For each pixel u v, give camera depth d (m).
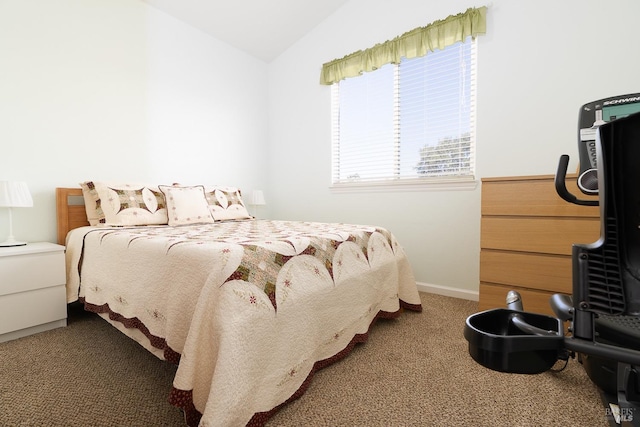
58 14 2.19
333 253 1.48
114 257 1.55
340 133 3.21
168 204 2.36
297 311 1.16
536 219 1.74
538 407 1.10
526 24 2.13
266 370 1.01
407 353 1.50
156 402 1.12
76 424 1.00
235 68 3.45
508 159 2.23
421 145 2.67
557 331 0.68
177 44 2.92
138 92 2.64
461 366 1.38
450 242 2.50
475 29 2.26
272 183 3.80
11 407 1.08
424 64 2.62
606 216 0.63
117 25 2.51
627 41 1.83
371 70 2.85
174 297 1.12
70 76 2.25
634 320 0.73
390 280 1.88
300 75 3.47
